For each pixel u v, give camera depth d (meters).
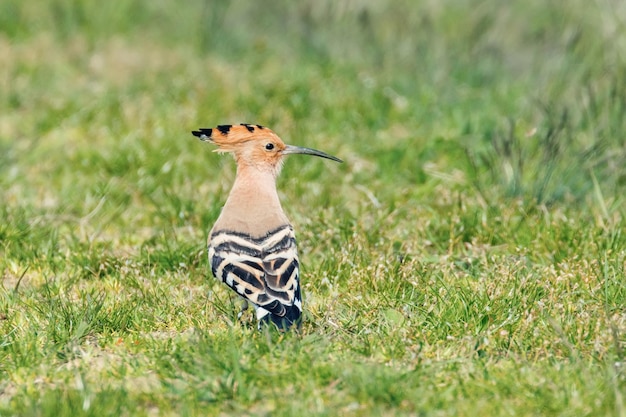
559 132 17.36
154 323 12.41
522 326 11.80
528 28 25.34
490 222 15.57
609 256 14.05
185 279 14.03
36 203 17.34
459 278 13.69
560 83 20.31
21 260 14.92
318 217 15.79
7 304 13.06
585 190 16.88
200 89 22.14
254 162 13.13
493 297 12.48
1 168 18.72
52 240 15.25
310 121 20.69
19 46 25.36
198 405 10.16
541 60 23.20
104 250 15.13
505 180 17.16
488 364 10.90
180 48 25.84
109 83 23.19
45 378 10.89
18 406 10.09
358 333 11.89
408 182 18.16
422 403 10.07
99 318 12.36
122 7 27.31
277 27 26.89
